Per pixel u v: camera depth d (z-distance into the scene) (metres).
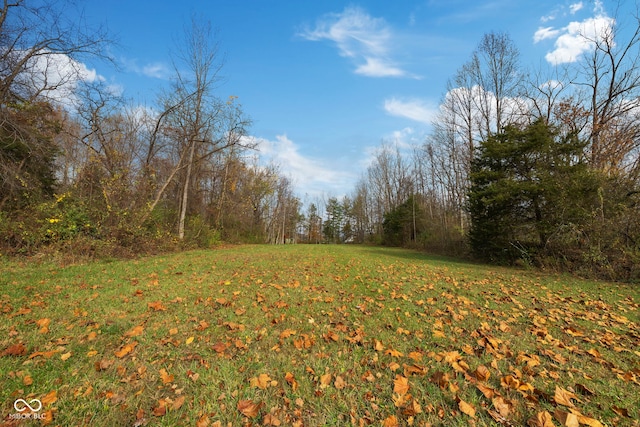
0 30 9.96
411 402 2.39
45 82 11.04
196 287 6.34
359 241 51.12
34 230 9.72
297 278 7.62
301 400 2.41
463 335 3.83
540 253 11.09
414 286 6.92
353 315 4.60
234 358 3.12
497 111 19.91
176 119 17.91
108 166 13.30
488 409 2.30
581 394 2.56
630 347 3.54
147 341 3.49
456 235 21.62
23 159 10.77
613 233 9.19
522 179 13.05
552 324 4.32
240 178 30.97
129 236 12.25
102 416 2.20
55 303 4.91
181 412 2.27
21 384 2.51
